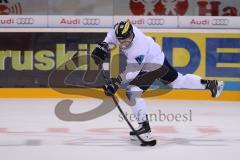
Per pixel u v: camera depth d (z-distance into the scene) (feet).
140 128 42.55
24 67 70.44
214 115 59.16
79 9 78.54
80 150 40.65
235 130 50.37
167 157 38.45
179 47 70.79
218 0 77.87
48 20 71.00
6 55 70.38
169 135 47.44
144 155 39.01
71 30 70.59
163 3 78.84
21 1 78.28
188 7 78.28
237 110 62.90
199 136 47.09
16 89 70.74
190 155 39.22
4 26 70.85
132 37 40.86
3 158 37.68
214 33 70.49
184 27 71.36
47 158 37.73
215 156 38.91
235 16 71.41
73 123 53.31
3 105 64.54
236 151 40.81
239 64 70.44
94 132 48.55
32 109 61.72
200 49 70.64
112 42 43.52
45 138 45.65
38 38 70.38
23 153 39.45
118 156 38.60
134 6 78.59
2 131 48.93
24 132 48.44
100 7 78.64
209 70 70.64
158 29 70.85
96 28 71.05
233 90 70.44
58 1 78.23
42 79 70.49
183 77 46.03
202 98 70.49
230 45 70.49
